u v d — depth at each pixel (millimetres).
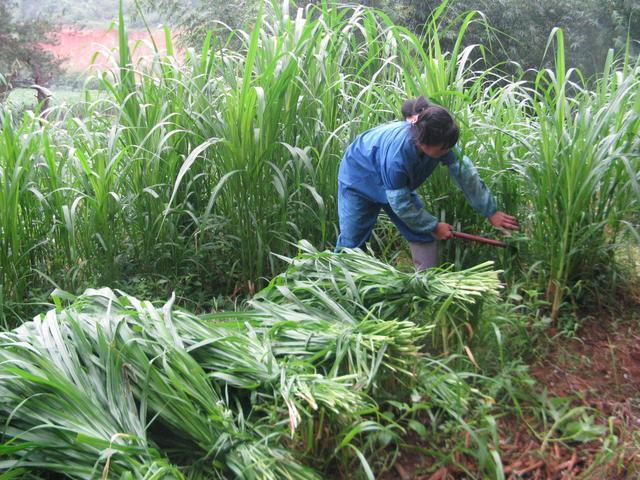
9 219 3850
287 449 2543
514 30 14531
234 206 4250
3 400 2340
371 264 3453
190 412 2447
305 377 2617
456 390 2881
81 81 5133
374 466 2674
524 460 2744
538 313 3602
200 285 4324
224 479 2361
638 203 3297
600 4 14562
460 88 4215
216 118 4148
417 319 3312
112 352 2584
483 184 3791
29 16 20781
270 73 3996
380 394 2867
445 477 2631
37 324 2732
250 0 11039
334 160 4418
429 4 12875
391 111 4551
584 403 3074
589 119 3533
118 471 2211
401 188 3672
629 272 4027
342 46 4621
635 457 2721
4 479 2160
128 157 4359
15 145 3977
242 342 2891
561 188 3578
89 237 4156
